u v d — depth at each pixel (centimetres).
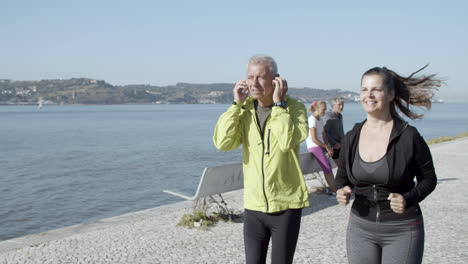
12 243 555
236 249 525
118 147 3306
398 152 262
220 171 659
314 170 857
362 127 283
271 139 311
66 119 9844
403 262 261
